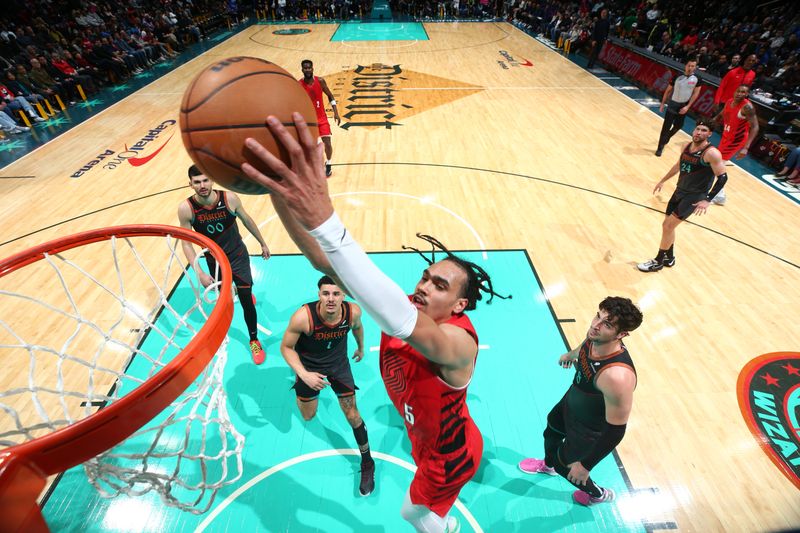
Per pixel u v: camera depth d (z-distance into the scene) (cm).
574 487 331
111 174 788
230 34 2019
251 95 102
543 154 850
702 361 427
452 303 149
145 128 991
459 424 181
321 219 92
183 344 444
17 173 799
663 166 802
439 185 742
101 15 1603
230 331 469
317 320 297
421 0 2417
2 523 98
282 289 524
